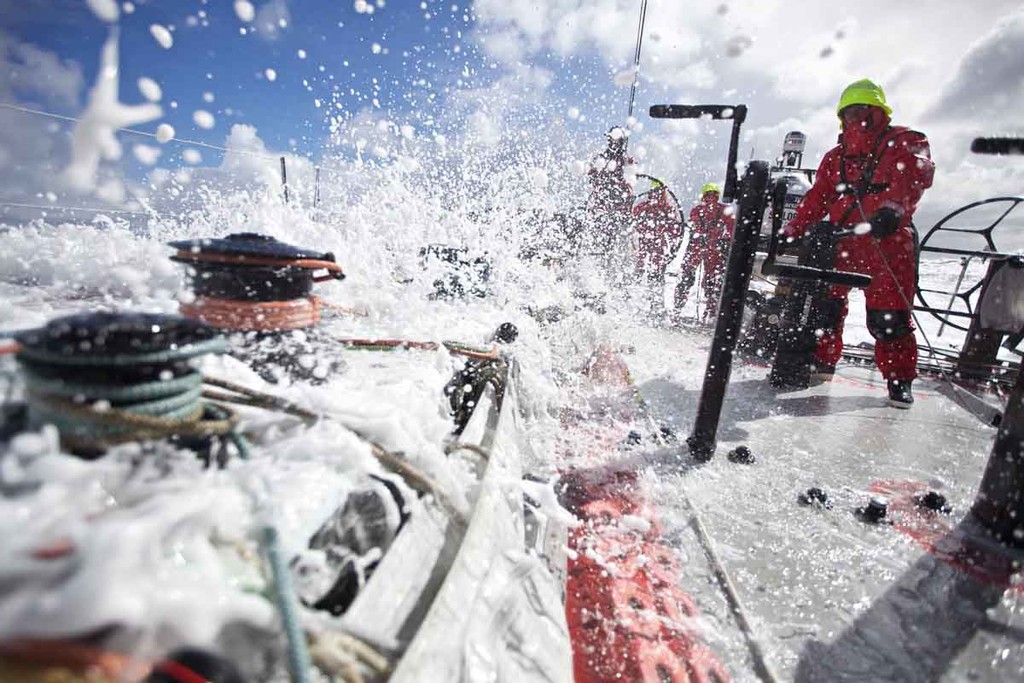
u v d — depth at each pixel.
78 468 0.64
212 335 0.78
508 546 1.08
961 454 2.47
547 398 2.48
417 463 1.07
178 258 1.18
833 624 1.21
